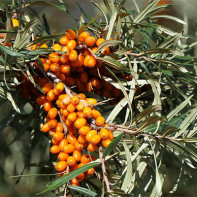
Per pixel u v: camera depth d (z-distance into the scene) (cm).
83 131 45
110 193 44
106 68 48
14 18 52
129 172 45
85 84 51
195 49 58
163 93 55
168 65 52
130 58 52
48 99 48
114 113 48
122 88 47
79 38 48
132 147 50
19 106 51
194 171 54
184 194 54
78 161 47
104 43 47
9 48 46
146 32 55
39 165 52
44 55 47
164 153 51
